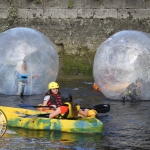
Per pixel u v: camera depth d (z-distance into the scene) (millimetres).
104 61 16406
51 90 14336
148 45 16344
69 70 23703
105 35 23578
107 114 14531
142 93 16312
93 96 17375
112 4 23547
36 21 23953
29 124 12852
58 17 23844
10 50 16953
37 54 17000
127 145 11469
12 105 15516
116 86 16312
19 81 16906
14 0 23984
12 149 11062
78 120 12609
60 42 23875
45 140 11773
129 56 16094
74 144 11484
